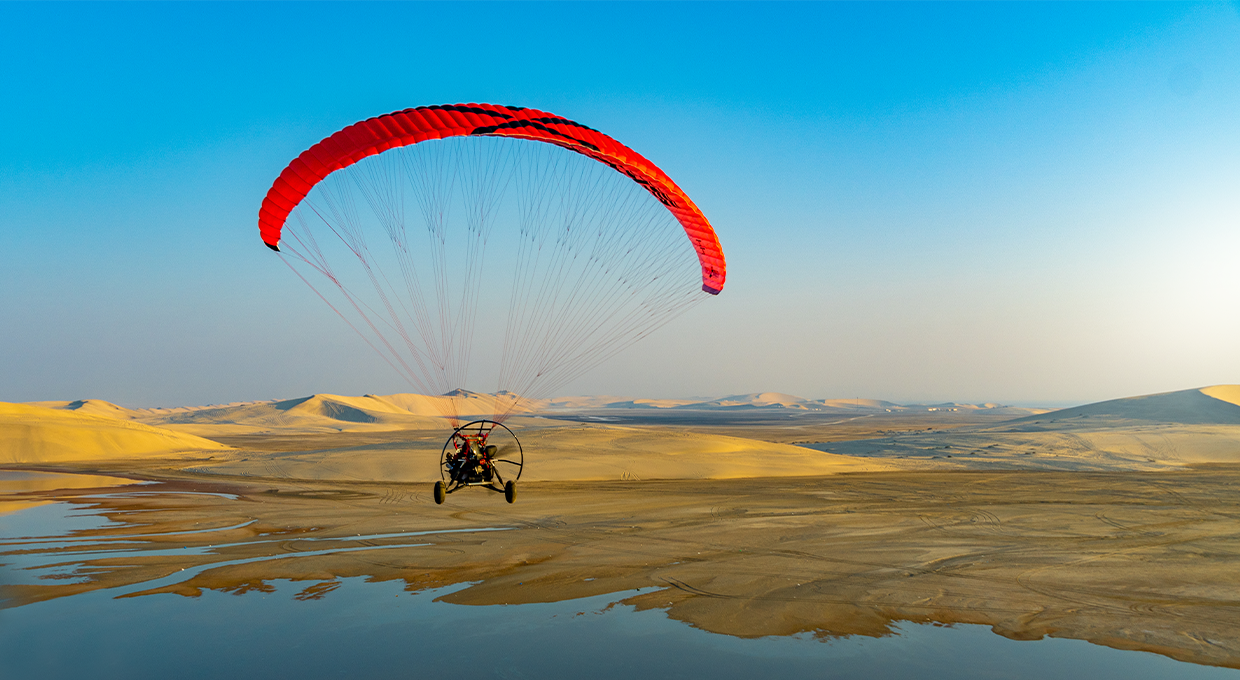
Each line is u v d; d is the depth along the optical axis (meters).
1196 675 10.20
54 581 15.28
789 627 12.26
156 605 13.46
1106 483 37.69
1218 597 14.40
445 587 14.88
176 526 22.81
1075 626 12.42
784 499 30.30
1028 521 24.38
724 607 13.45
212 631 11.95
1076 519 24.84
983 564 17.33
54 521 23.75
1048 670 10.34
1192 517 25.55
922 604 13.75
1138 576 16.16
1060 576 16.11
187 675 10.04
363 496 31.42
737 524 23.41
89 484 36.72
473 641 11.48
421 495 31.77
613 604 13.61
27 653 10.88
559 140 16.64
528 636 11.71
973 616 12.98
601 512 26.25
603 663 10.49
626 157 16.70
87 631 11.93
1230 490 34.38
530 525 23.19
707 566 16.95
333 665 10.41
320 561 17.33
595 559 17.69
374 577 15.72
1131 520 24.78
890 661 10.64
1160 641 11.67
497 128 16.02
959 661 10.68
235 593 14.36
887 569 16.73
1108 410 80.38
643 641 11.48
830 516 25.25
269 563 17.11
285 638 11.59
